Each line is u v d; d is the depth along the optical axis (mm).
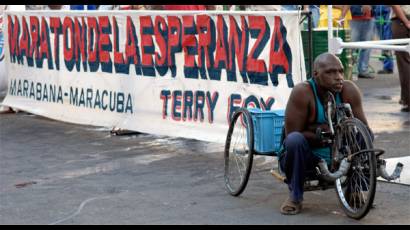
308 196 6609
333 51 7379
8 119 11516
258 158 8219
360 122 5637
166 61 9164
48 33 11148
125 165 8141
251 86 8102
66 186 7289
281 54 7727
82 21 10438
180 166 8000
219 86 8484
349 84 6129
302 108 6043
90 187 7215
